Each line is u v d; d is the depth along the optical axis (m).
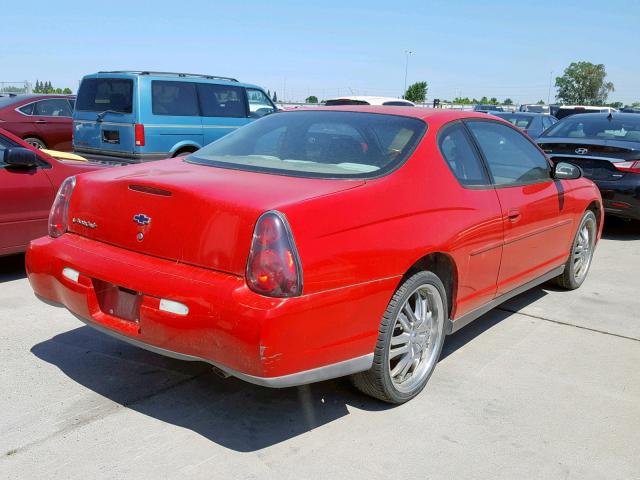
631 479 2.84
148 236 2.96
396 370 3.37
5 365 3.66
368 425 3.18
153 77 9.89
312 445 2.97
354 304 2.87
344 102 17.80
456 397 3.53
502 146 4.30
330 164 3.39
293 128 3.83
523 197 4.27
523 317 4.94
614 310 5.19
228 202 2.74
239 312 2.58
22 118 12.79
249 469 2.76
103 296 3.11
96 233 3.22
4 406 3.19
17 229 5.31
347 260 2.82
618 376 3.91
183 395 3.40
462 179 3.73
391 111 3.90
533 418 3.33
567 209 4.99
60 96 13.52
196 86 10.57
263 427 3.12
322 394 3.49
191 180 3.02
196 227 2.79
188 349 2.76
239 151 3.73
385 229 3.03
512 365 4.01
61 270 3.24
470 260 3.67
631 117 8.77
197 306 2.67
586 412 3.43
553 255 4.97
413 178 3.34
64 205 3.44
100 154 10.29
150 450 2.87
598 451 3.05
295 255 2.64
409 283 3.22
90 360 3.78
